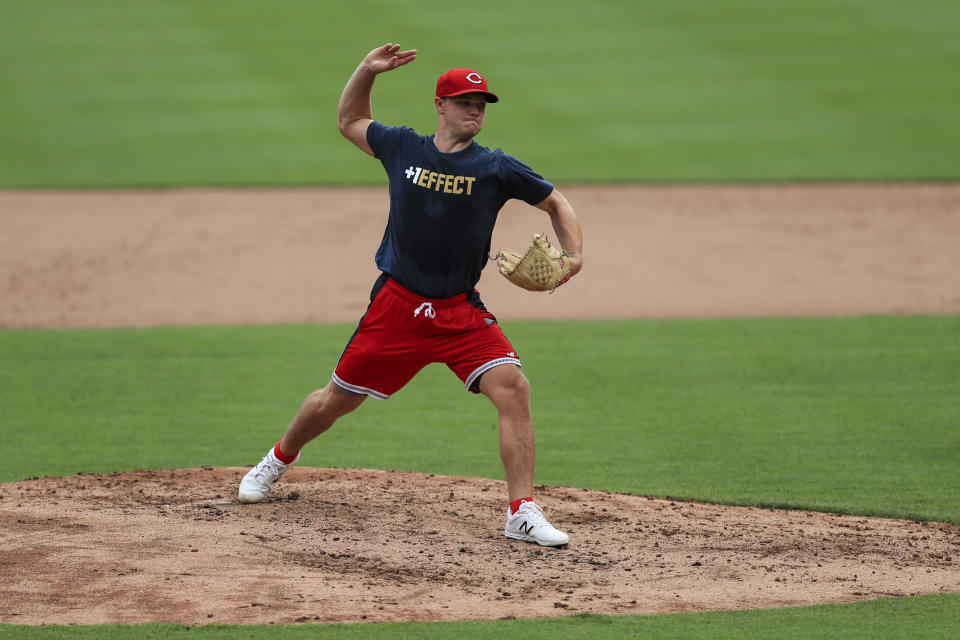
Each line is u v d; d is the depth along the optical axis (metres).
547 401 34.59
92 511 21.83
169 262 57.53
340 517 22.06
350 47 106.00
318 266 57.06
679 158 79.69
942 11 118.81
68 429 31.28
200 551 19.58
